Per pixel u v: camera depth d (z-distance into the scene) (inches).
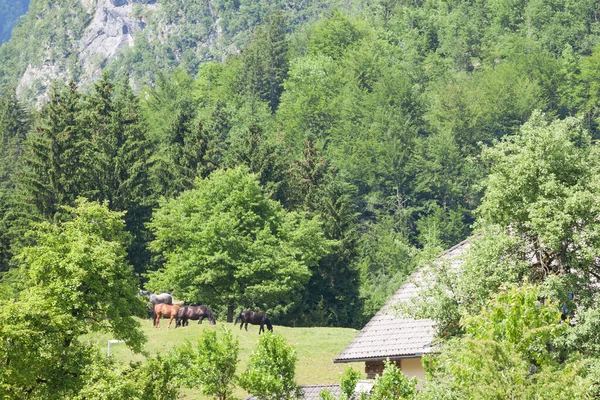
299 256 3855.8
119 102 4891.7
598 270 1434.5
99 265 1747.0
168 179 4685.0
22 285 1868.8
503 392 1117.7
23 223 4170.8
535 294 1226.6
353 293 4303.6
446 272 1473.9
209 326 2790.4
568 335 1311.5
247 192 3796.8
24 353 1583.4
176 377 1729.8
